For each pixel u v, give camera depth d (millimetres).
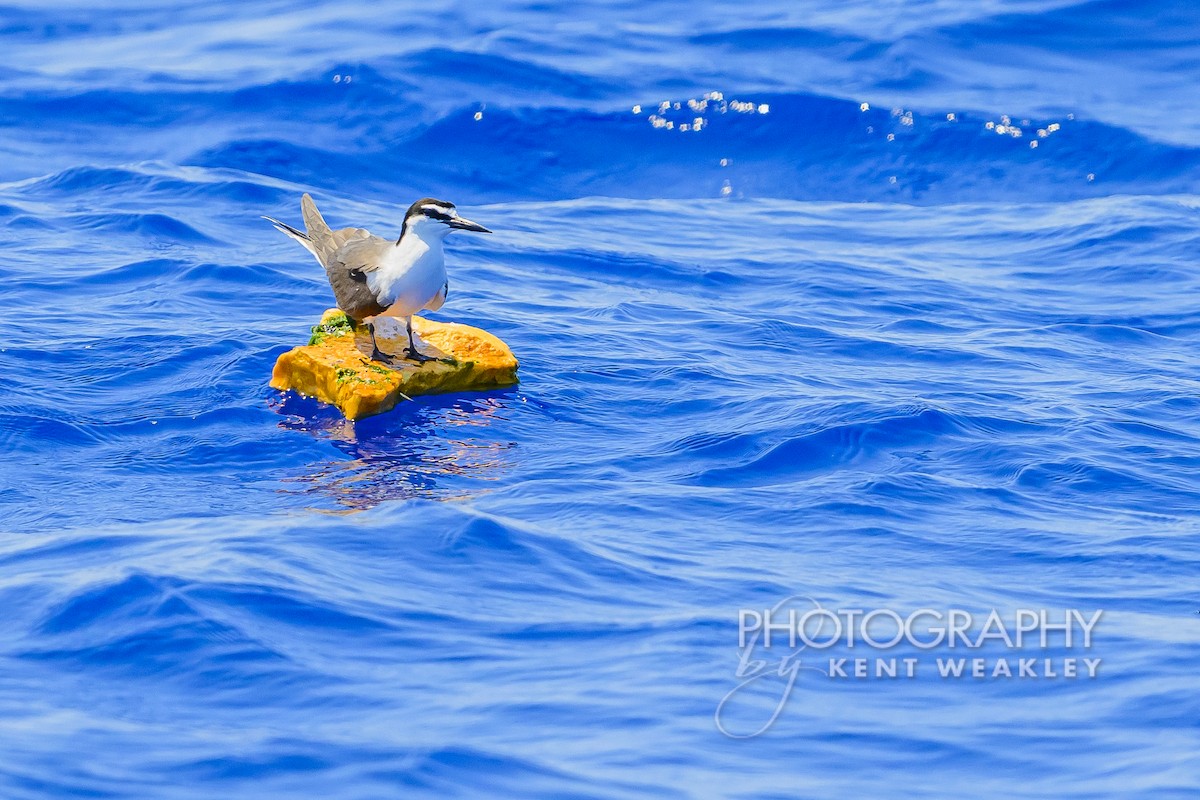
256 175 24703
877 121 27859
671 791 7891
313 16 34438
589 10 34438
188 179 24125
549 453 14016
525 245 21875
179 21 34656
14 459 13625
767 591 10703
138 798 7668
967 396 15719
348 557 11062
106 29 34062
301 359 15398
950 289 20422
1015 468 13594
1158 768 8172
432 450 14023
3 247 20422
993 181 25969
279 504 12547
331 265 15375
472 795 7797
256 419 14750
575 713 8719
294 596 10195
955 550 11695
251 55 31094
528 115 27844
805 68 30422
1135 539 11922
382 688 9000
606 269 20953
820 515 12383
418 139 26859
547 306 19000
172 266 19734
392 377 15047
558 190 25609
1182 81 30141
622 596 10578
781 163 26734
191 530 11742
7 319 17453
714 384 16016
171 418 14727
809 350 17531
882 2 34344
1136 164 26344
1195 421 15109
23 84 28906
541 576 10852
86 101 28047
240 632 9617
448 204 14875
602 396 15695
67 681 8984
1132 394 15977
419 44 31172
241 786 7809
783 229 23500
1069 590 10867
